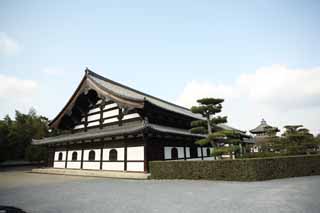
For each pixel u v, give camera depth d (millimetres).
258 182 10375
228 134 13109
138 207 6082
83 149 19000
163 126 16281
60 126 22562
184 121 20406
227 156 24922
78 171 17359
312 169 13961
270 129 26594
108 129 16875
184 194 7793
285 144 23469
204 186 9516
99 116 19047
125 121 16562
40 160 34031
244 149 30984
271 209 5492
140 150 14625
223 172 11398
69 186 10859
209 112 14453
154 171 13203
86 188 9992
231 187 9047
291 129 23516
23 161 33906
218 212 5367
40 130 36125
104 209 5992
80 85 20000
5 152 31406
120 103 15906
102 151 17188
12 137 31812
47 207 6441
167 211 5586
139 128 13141
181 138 18031
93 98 20312
